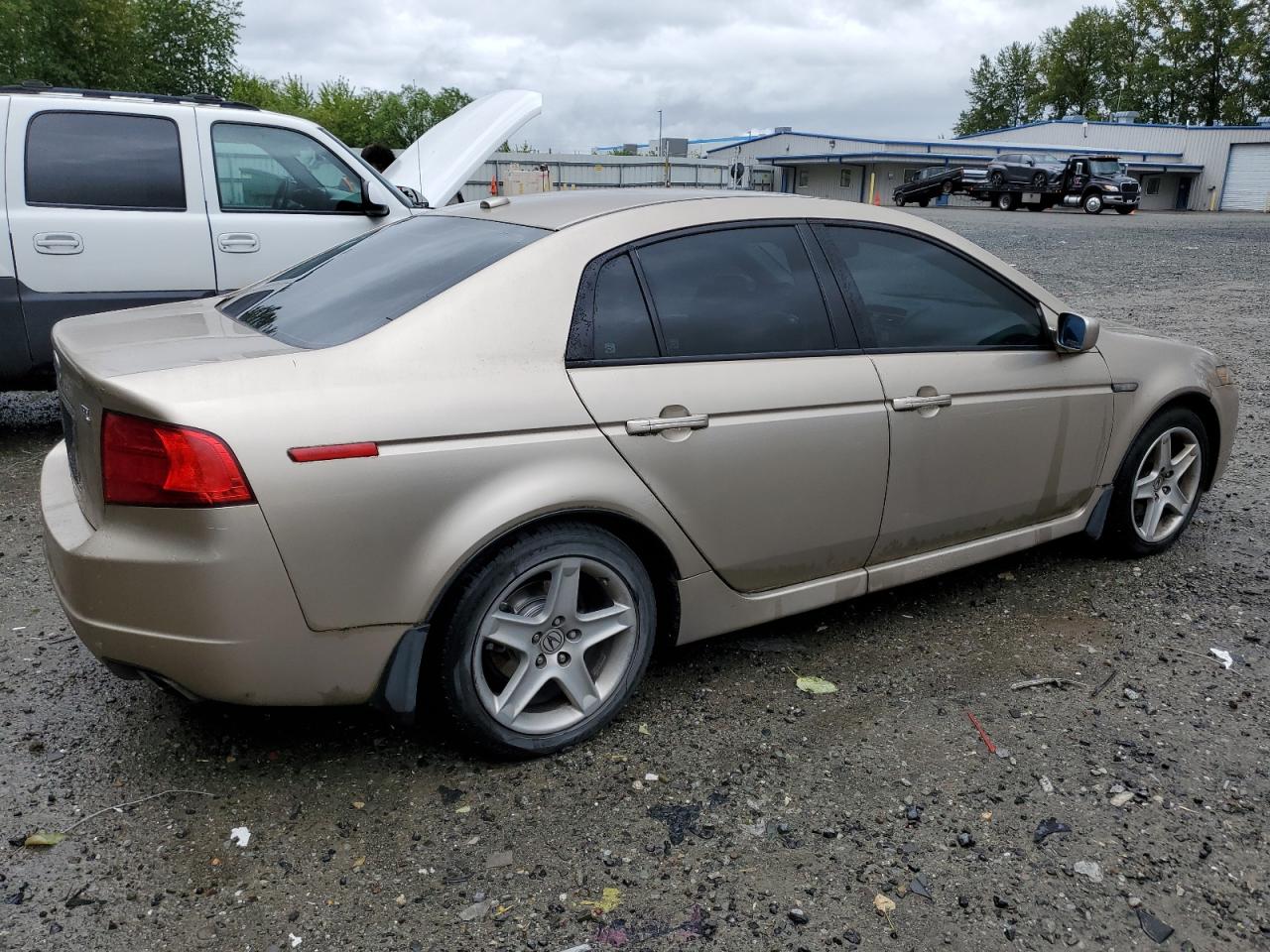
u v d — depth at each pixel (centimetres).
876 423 327
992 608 393
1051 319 382
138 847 245
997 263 374
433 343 259
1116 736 303
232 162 598
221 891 231
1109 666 346
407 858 243
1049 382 374
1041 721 311
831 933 222
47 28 3394
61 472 298
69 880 233
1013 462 370
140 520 234
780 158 6272
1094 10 8950
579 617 281
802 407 310
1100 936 223
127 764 279
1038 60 9388
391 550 246
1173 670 344
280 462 231
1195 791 276
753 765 284
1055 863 246
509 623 268
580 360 276
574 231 289
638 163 3472
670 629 310
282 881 234
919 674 339
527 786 272
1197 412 443
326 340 264
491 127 802
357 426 241
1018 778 280
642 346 288
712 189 345
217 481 226
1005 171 4050
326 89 6272
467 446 254
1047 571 430
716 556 305
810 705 318
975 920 227
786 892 234
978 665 346
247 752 286
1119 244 2216
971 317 362
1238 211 5184
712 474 295
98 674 329
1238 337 1023
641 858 245
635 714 311
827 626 377
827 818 262
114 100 568
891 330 340
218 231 590
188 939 216
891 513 340
